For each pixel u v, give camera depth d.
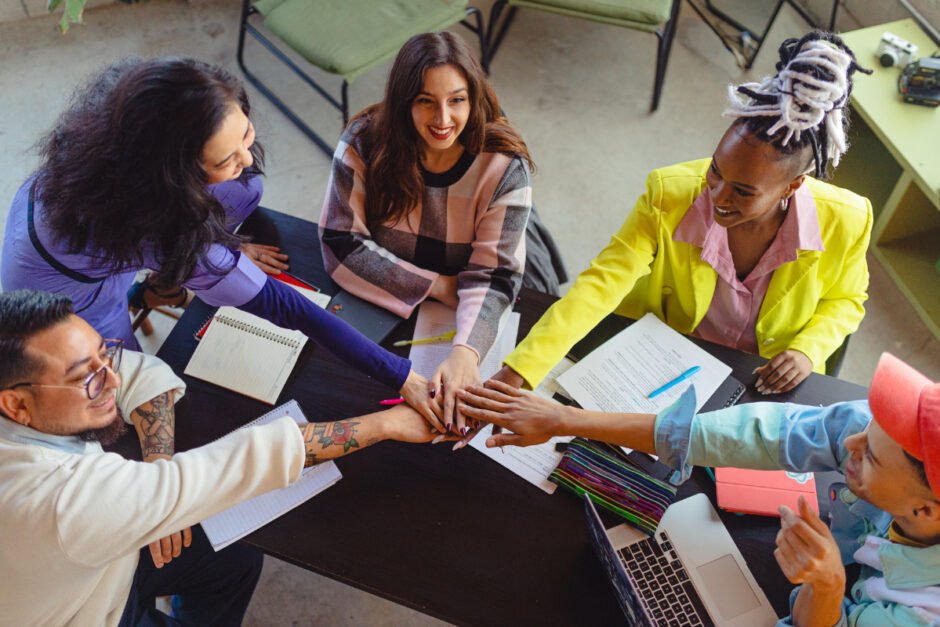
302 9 2.70
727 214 1.38
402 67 1.43
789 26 3.34
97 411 1.20
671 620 1.27
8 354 1.09
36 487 1.13
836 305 1.65
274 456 1.27
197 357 1.54
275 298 1.50
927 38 2.56
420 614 2.04
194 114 1.16
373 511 1.37
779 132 1.22
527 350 1.52
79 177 1.23
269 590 2.05
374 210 1.68
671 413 1.38
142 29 3.33
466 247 1.72
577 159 2.98
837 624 1.18
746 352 1.61
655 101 3.09
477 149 1.59
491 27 3.19
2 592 1.17
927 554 1.12
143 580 1.53
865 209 1.52
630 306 1.80
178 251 1.33
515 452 1.45
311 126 3.05
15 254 1.49
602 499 1.37
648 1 2.75
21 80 3.12
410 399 1.47
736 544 1.33
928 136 2.34
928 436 0.98
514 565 1.32
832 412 1.30
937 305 2.49
